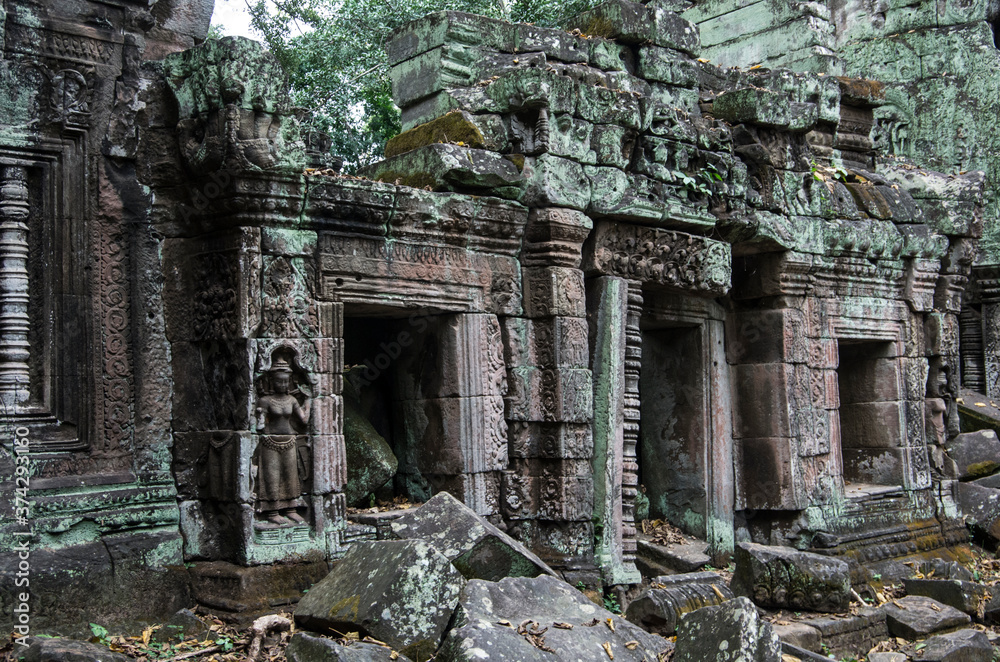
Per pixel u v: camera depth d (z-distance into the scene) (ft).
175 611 24.30
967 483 44.27
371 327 30.45
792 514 35.81
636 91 32.60
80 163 24.59
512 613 21.88
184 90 24.89
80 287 24.39
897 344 41.06
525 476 29.50
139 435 24.97
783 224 35.12
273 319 24.72
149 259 25.44
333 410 25.71
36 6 24.04
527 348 29.68
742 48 45.78
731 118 34.91
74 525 23.43
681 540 34.53
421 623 20.77
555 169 29.27
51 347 23.98
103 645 21.81
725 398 36.35
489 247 29.12
